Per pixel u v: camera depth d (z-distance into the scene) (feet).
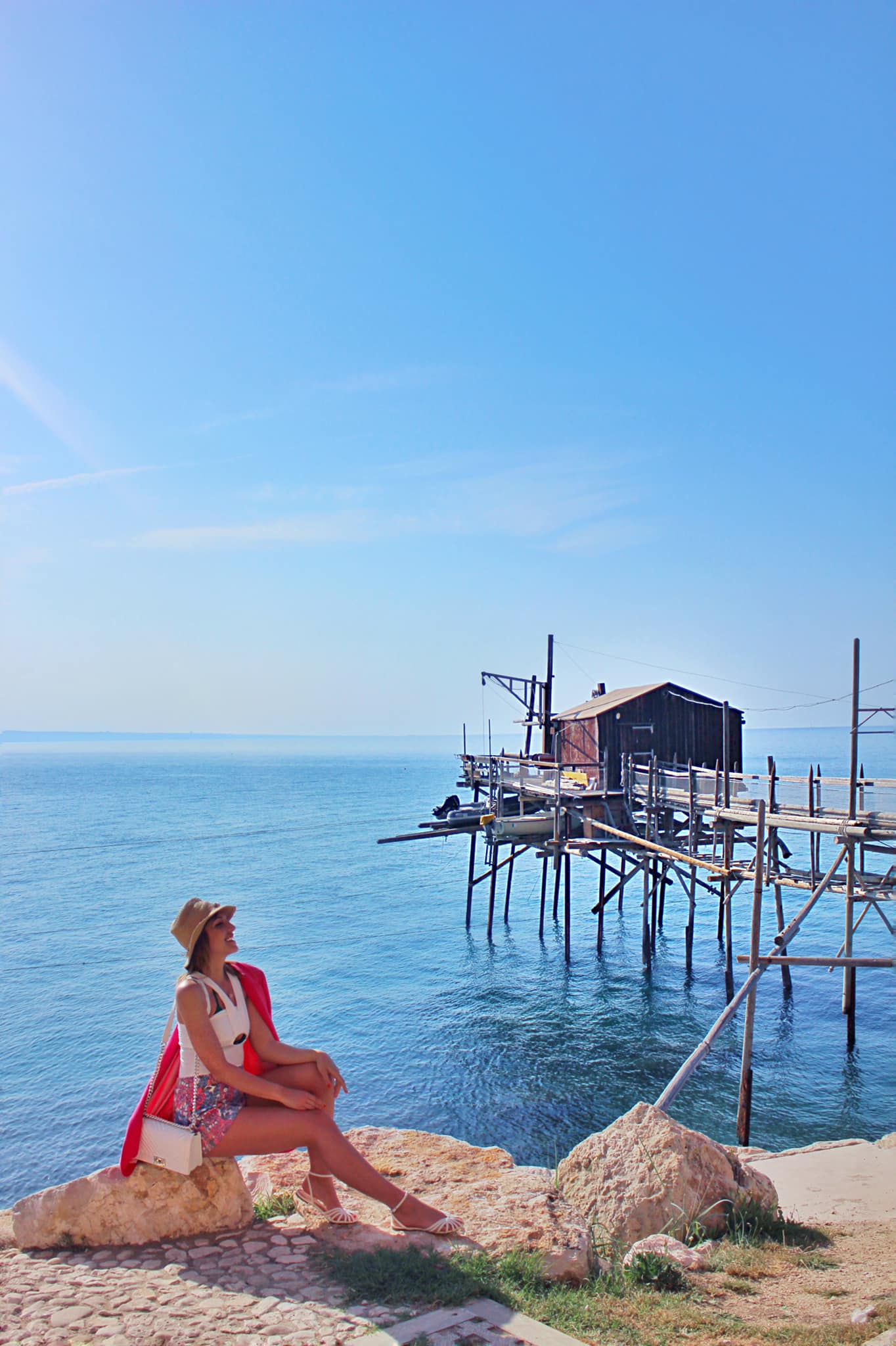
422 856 209.36
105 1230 16.46
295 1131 16.48
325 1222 17.11
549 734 133.90
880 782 64.64
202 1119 16.38
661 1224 22.39
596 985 92.73
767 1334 14.92
